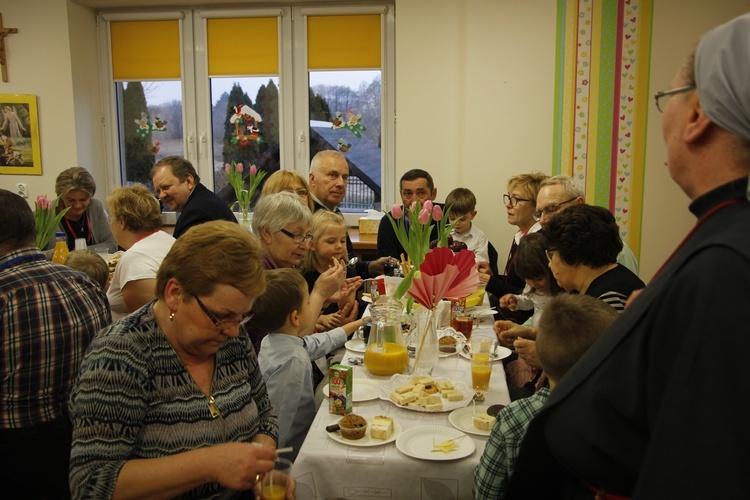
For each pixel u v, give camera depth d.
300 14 4.77
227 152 5.05
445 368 2.00
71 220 3.98
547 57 4.17
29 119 4.75
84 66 4.86
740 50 0.64
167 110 5.05
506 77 4.22
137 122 5.10
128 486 1.04
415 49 4.35
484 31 4.20
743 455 0.57
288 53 4.84
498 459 1.28
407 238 2.86
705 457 0.58
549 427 0.83
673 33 4.04
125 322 1.15
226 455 1.08
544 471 0.93
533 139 4.25
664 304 0.67
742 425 0.58
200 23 4.88
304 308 1.87
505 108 4.25
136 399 1.10
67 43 4.66
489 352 1.85
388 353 1.88
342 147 4.95
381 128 4.88
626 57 4.09
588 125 4.18
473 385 1.77
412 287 1.88
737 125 0.66
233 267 1.08
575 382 0.79
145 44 4.96
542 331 1.25
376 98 4.86
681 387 0.61
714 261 0.63
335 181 3.44
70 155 4.79
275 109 4.95
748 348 0.58
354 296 2.71
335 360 2.37
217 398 1.22
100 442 1.05
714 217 0.70
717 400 0.59
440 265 1.90
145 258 2.42
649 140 4.14
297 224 2.33
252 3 4.82
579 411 0.77
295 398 1.72
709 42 0.68
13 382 1.73
